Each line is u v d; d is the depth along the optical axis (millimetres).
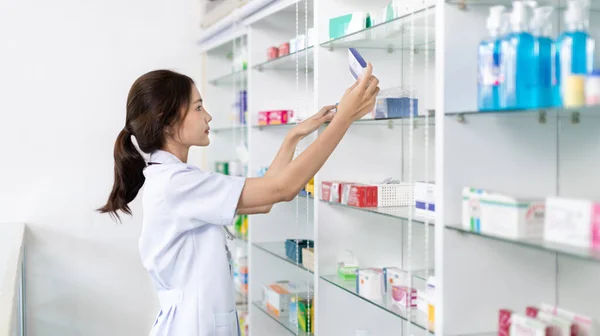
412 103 2150
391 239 2535
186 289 1964
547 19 1494
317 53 2434
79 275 3828
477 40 1688
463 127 1679
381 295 2234
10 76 3674
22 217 3723
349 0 2459
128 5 3865
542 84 1432
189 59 4004
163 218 1916
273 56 2992
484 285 1700
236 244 3605
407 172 2469
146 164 2100
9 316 1606
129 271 3908
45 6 3715
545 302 1745
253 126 3217
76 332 3838
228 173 3734
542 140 1729
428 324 1882
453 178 1676
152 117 1952
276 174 1899
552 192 1733
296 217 3305
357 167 2475
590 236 1334
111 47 3842
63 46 3754
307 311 2705
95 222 3838
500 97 1521
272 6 2816
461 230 1637
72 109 3781
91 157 3822
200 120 2029
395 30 2113
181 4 3973
